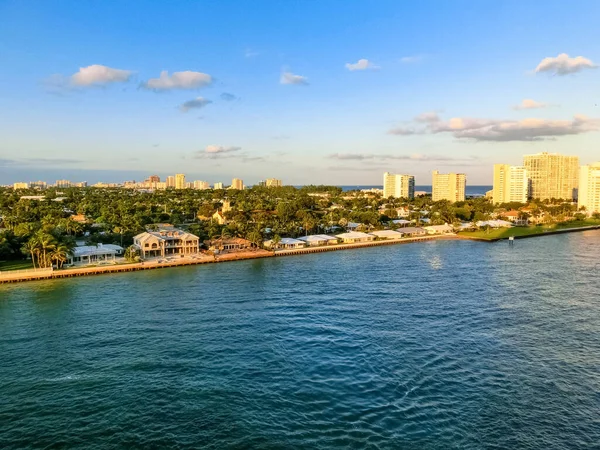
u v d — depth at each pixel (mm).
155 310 98688
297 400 58875
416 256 175875
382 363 69875
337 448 48594
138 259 158000
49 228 156500
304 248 193500
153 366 69500
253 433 51531
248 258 172875
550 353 73938
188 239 179000
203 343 78688
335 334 82750
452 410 55969
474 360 71000
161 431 52188
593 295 110938
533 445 48938
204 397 59844
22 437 51188
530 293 112812
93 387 62875
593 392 60688
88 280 132500
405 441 49688
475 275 135750
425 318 92062
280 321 90375
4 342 79688
